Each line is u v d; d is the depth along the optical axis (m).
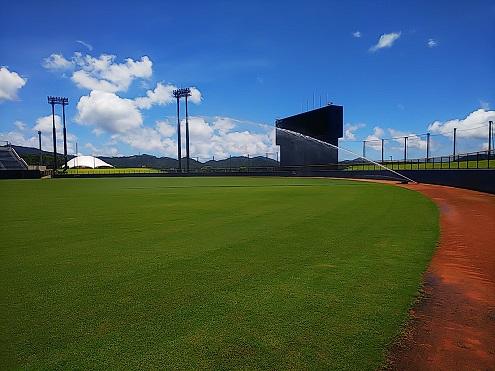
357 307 4.03
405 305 4.09
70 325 3.67
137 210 13.12
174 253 6.50
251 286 4.72
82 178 57.25
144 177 58.72
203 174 58.09
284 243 7.13
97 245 7.29
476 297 4.36
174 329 3.55
